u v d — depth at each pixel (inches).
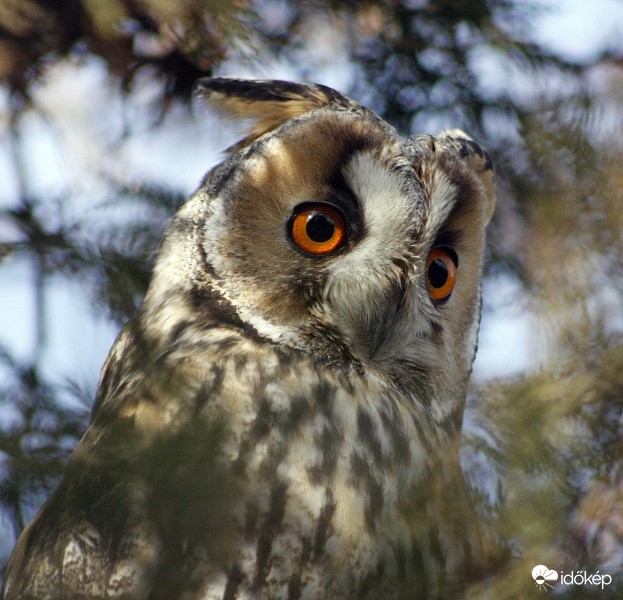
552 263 254.4
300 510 275.0
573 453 219.3
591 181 263.9
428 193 346.3
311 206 339.9
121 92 388.8
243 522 271.7
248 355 313.9
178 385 293.4
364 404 312.0
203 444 277.0
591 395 228.7
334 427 297.9
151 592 273.4
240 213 336.2
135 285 336.8
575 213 258.4
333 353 335.0
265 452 281.9
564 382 230.8
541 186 276.8
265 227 336.5
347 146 341.4
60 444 283.0
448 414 362.9
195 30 360.8
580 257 253.0
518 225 368.5
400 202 341.4
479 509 220.5
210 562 270.8
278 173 336.5
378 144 345.7
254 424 288.0
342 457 289.3
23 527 280.4
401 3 411.2
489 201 374.6
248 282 335.3
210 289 336.2
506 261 382.6
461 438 238.4
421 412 337.7
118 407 304.7
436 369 355.3
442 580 268.8
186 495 269.6
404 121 421.7
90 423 303.0
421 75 416.8
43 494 266.7
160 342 334.0
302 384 307.9
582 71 394.0
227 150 363.9
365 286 337.4
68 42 392.2
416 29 413.4
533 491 213.2
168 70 393.1
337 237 342.0
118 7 358.6
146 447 278.5
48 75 388.8
